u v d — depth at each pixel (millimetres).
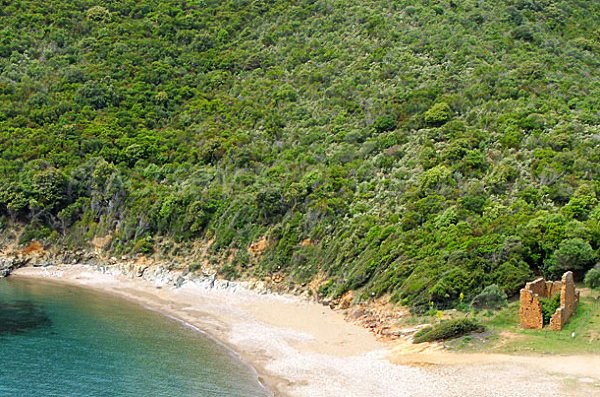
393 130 79312
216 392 39000
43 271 75250
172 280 69062
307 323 53312
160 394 38781
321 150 79562
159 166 86562
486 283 48125
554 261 48156
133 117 93812
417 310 48812
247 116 92500
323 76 95938
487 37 96625
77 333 51188
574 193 55844
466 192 60812
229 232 71188
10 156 85062
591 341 41156
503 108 75438
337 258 61219
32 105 93000
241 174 79562
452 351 42375
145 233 76375
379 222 61875
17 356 45312
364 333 49656
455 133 71938
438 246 53469
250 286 65062
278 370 42500
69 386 40000
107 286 68812
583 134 66375
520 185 59562
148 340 49562
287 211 70312
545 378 36719
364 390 38188
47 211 80375
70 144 87250
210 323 54406
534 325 43750
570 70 88250
